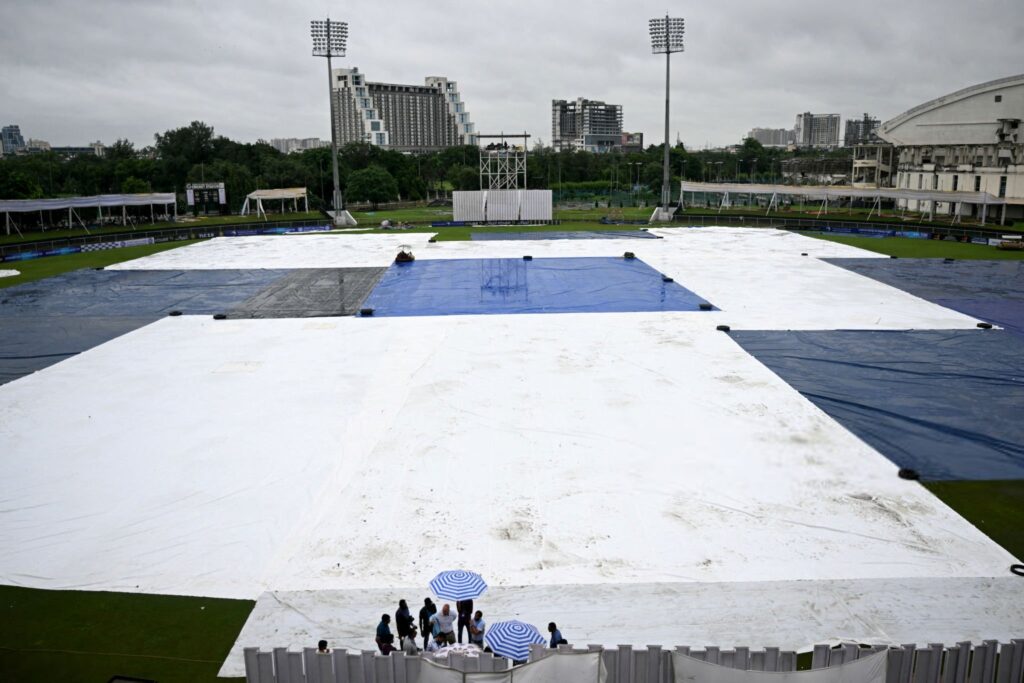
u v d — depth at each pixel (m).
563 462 21.09
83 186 142.25
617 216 92.12
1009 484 19.75
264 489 19.64
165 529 17.67
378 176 129.00
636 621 14.05
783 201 133.75
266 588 15.33
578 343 33.34
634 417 24.38
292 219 100.19
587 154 185.00
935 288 45.34
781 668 11.55
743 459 21.20
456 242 70.44
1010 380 28.03
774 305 40.78
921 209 98.25
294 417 24.69
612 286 46.53
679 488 19.50
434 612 13.42
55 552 16.72
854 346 32.56
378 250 64.94
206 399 26.45
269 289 46.84
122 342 34.22
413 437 22.94
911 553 16.39
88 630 13.96
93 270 54.94
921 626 13.82
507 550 16.62
